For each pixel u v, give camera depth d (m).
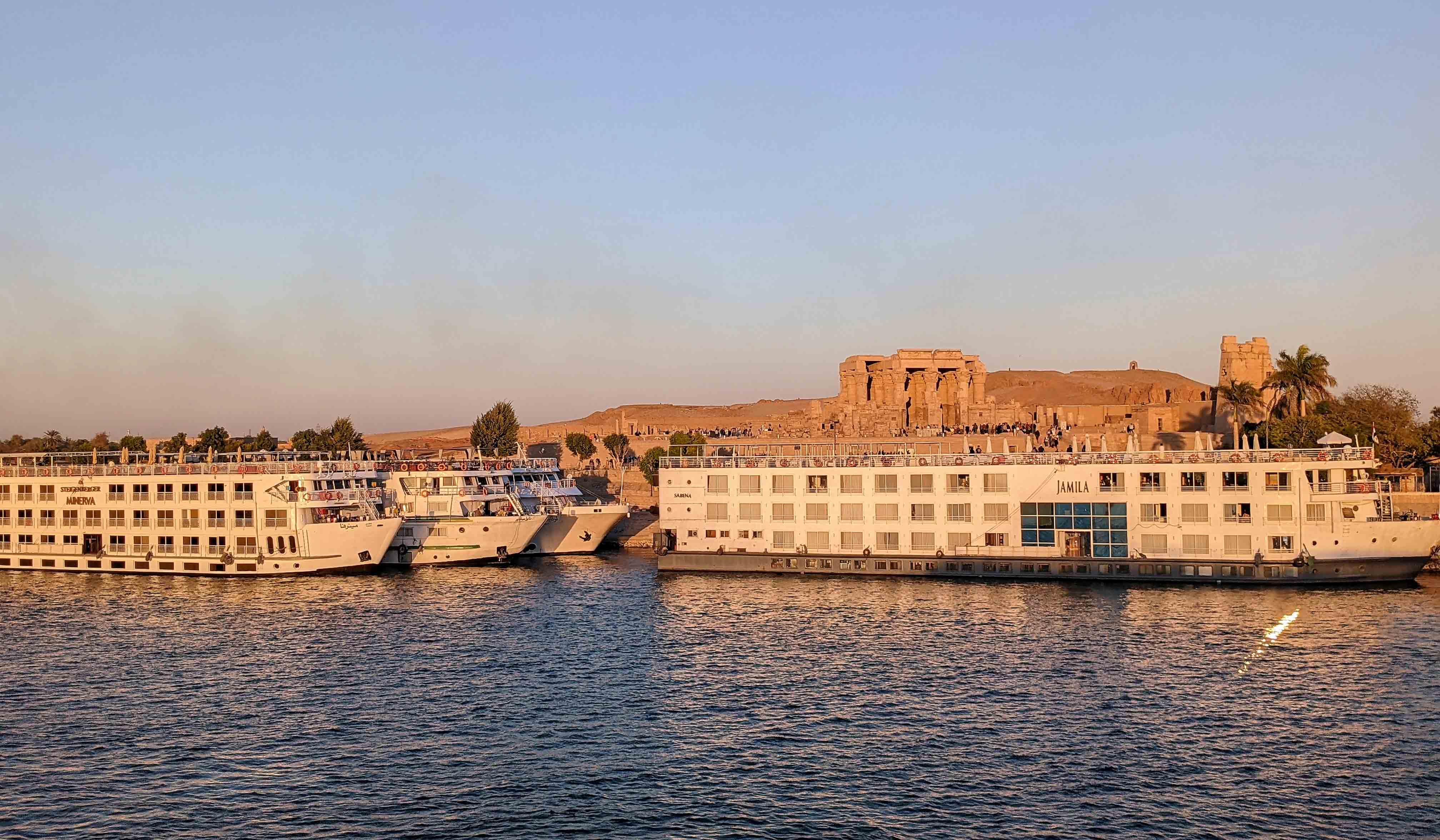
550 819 56.72
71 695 78.38
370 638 95.50
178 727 71.06
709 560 129.62
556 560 145.75
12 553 139.75
